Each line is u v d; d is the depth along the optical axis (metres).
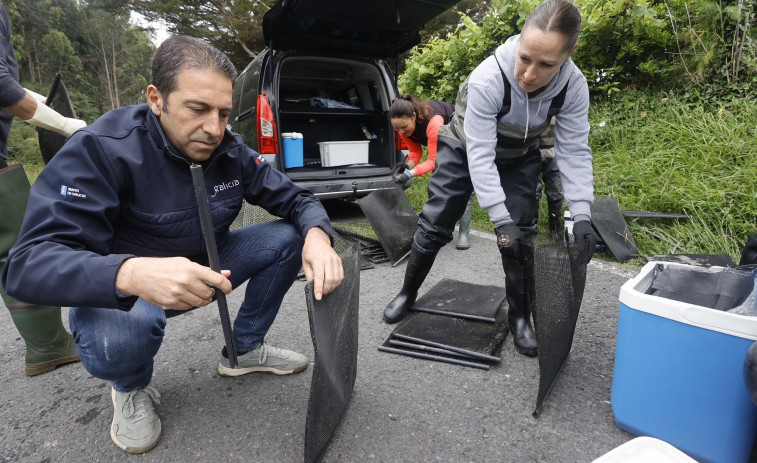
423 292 2.41
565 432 1.29
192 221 1.21
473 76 1.58
